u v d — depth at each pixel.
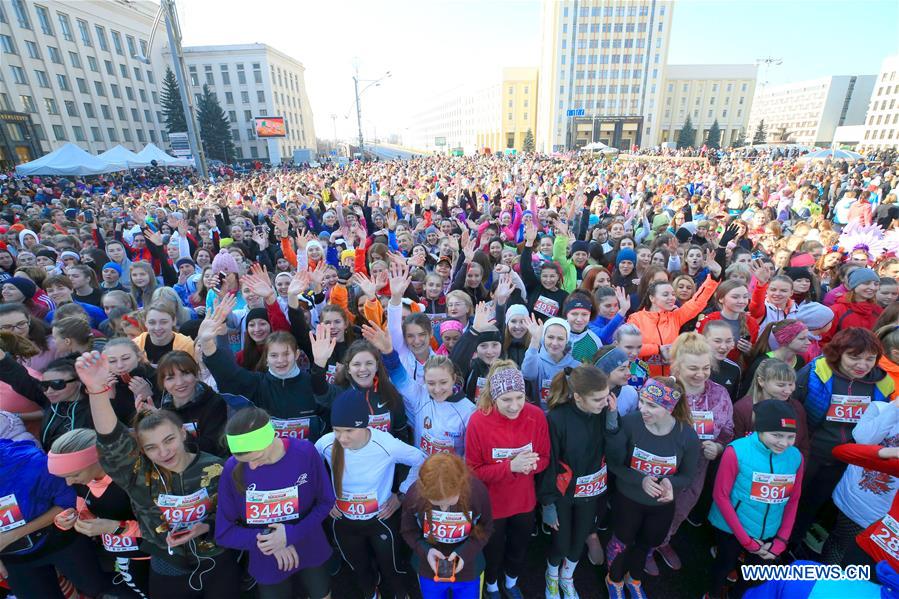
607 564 3.05
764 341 3.44
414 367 3.58
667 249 6.16
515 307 3.71
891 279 4.17
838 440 2.85
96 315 4.97
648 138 90.62
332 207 12.34
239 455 2.18
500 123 104.62
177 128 54.59
